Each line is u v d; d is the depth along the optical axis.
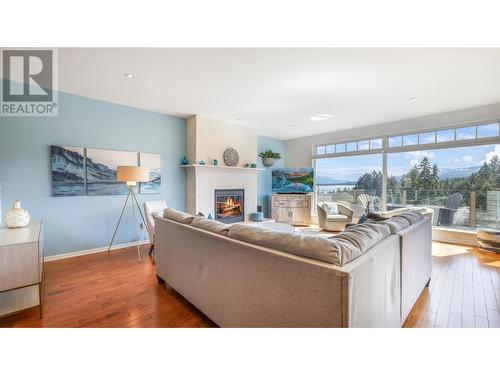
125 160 3.98
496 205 4.02
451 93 3.44
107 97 3.64
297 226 6.08
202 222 1.98
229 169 5.16
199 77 2.94
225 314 1.65
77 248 3.54
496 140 3.94
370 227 1.58
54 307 2.06
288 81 3.05
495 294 2.32
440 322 1.84
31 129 3.18
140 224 4.19
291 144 6.95
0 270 1.76
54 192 3.32
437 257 3.45
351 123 5.17
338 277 1.03
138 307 2.07
